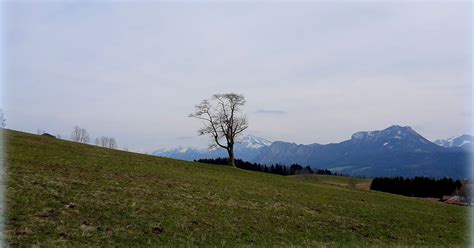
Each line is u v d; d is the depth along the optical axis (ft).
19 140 183.62
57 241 68.44
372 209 152.56
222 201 124.16
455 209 196.65
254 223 102.58
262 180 208.64
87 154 182.60
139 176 145.89
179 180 154.20
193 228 89.45
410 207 178.29
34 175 110.42
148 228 83.87
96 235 74.69
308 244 89.40
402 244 101.55
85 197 97.50
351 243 95.30
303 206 136.98
